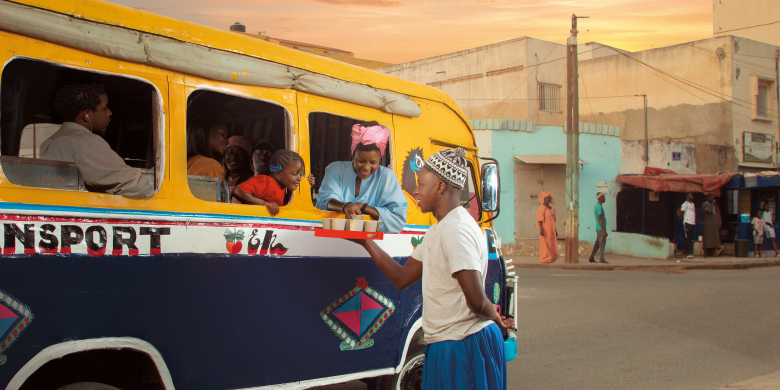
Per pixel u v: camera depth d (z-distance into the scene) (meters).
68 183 2.71
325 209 3.70
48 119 3.80
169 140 2.94
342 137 4.38
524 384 5.63
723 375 5.93
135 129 4.02
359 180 3.81
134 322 2.76
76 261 2.60
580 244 19.98
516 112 23.95
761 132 25.47
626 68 27.20
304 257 3.46
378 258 3.19
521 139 18.88
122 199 2.76
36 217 2.50
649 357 6.57
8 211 2.42
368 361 3.82
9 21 2.42
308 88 3.52
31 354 2.46
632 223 20.39
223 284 3.08
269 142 4.38
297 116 3.50
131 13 2.84
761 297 10.56
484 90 25.14
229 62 3.15
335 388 5.35
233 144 4.54
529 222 18.98
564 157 18.36
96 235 2.66
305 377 3.45
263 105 4.22
